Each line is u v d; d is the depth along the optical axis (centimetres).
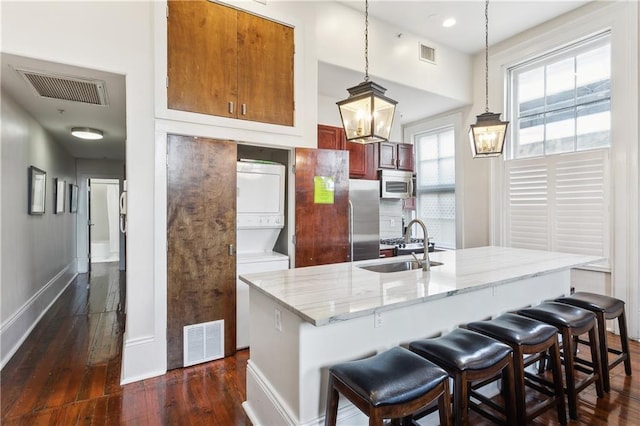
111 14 240
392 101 217
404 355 156
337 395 152
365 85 208
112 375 255
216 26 281
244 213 313
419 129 564
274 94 311
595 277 354
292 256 326
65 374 256
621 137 331
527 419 181
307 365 162
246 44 296
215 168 282
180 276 268
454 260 275
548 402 194
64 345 311
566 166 375
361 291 179
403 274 222
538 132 411
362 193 411
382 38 387
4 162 279
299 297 168
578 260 274
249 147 370
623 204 331
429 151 563
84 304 443
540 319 217
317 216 332
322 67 358
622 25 328
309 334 162
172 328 264
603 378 234
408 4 354
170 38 261
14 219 302
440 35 417
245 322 305
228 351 289
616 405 219
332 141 428
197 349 274
